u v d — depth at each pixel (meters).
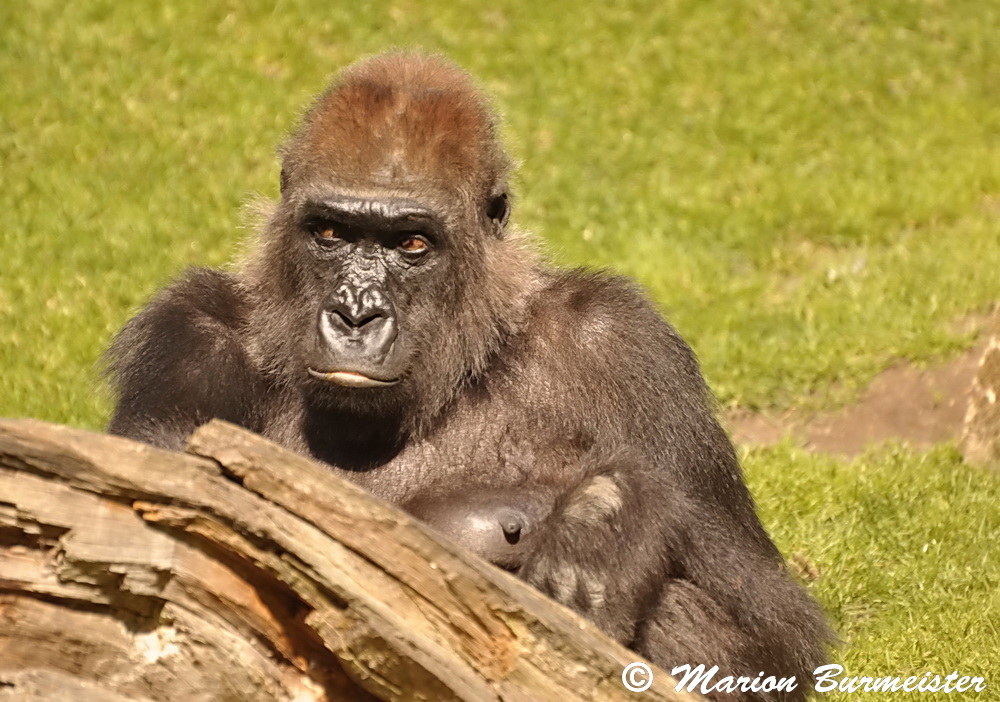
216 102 37.78
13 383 24.75
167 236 31.42
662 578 13.44
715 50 44.78
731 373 28.48
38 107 36.19
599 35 44.69
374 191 14.01
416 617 11.14
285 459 10.94
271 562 11.08
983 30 47.97
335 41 42.00
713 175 38.91
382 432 14.53
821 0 48.31
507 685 11.28
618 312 15.22
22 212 31.70
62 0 41.22
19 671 11.56
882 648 19.09
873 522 22.64
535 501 14.29
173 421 14.12
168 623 11.50
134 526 11.20
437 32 43.47
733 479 15.60
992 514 22.89
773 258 34.75
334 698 11.70
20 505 11.12
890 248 35.22
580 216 35.66
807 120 41.91
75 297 28.36
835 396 27.98
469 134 14.74
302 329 14.34
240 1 42.81
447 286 14.35
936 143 41.62
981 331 29.14
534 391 14.91
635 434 14.84
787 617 14.83
